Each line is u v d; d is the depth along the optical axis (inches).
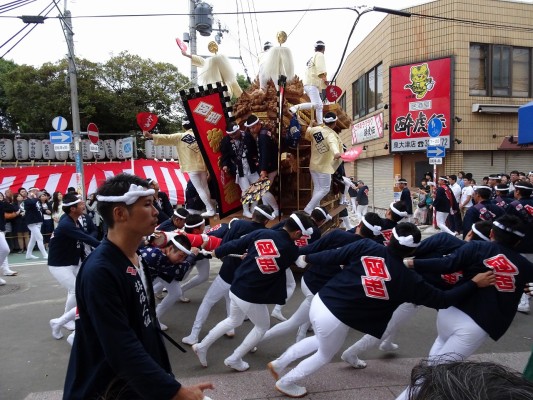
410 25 588.4
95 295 68.3
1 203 305.1
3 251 302.4
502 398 32.5
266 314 152.6
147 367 67.6
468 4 559.2
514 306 125.3
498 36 573.6
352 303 125.3
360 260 128.4
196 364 169.3
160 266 178.5
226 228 208.2
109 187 75.0
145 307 78.4
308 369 132.9
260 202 273.7
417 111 587.5
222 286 183.0
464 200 417.1
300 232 147.3
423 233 485.7
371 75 701.9
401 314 162.6
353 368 161.3
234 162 278.2
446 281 150.8
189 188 323.9
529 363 113.5
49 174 589.0
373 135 677.3
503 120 577.3
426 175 556.4
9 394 149.4
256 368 164.7
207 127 274.5
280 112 251.9
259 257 147.3
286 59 283.7
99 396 73.9
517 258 124.5
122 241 75.7
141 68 778.8
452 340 124.6
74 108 487.8
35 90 720.3
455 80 562.6
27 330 212.4
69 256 195.9
